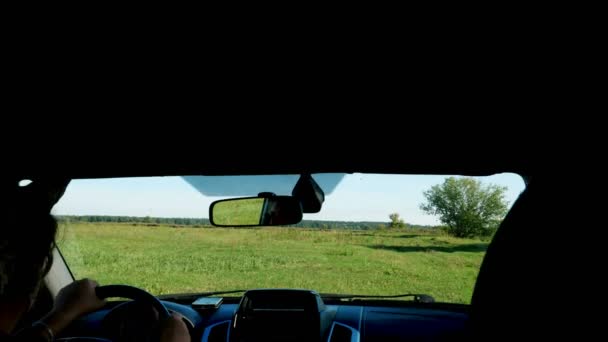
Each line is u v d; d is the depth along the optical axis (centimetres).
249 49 181
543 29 159
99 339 199
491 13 154
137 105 218
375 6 153
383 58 181
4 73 192
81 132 221
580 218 113
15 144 204
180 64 193
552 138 157
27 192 99
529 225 122
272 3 153
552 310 112
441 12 154
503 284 124
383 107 208
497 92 187
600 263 107
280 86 203
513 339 118
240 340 236
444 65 183
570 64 161
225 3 154
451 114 202
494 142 198
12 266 92
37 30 170
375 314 272
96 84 205
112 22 166
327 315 255
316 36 171
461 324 252
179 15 161
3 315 93
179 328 132
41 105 209
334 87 201
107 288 153
